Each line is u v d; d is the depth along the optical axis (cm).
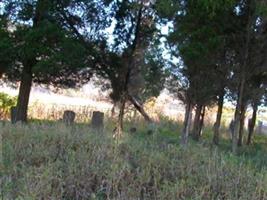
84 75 2202
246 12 1366
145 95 2381
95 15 2162
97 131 800
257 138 3011
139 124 2397
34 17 2092
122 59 2208
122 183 528
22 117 2097
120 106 2208
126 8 2147
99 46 2189
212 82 1532
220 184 539
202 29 1386
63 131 728
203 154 661
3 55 2011
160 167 590
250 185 538
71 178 529
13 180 532
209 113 3309
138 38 2189
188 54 1409
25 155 609
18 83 2378
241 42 1404
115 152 618
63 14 2138
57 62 1959
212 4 1210
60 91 2662
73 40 2050
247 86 1673
